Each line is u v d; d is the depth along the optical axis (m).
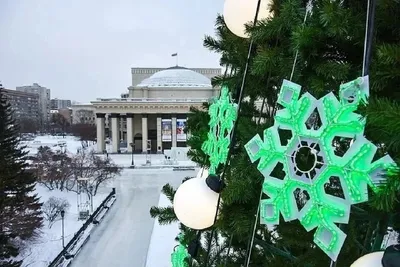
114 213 28.66
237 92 3.08
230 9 2.51
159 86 77.75
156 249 19.27
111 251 20.98
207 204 2.39
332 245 1.60
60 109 161.88
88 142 88.50
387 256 1.25
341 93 1.58
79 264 19.42
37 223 22.73
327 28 1.92
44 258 21.38
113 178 40.69
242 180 2.24
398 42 1.91
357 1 2.04
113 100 70.25
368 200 1.50
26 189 22.72
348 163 1.55
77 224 26.97
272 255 2.95
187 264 3.50
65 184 39.25
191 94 77.38
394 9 1.83
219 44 3.47
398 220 1.64
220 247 3.67
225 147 2.59
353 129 1.54
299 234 2.33
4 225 21.06
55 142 88.50
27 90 156.75
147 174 46.53
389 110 1.33
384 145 1.63
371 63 1.72
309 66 2.13
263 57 2.24
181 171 48.34
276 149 1.83
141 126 74.44
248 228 2.26
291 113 1.77
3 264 18.59
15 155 22.91
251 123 2.74
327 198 1.63
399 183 1.29
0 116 23.17
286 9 2.16
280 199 1.81
